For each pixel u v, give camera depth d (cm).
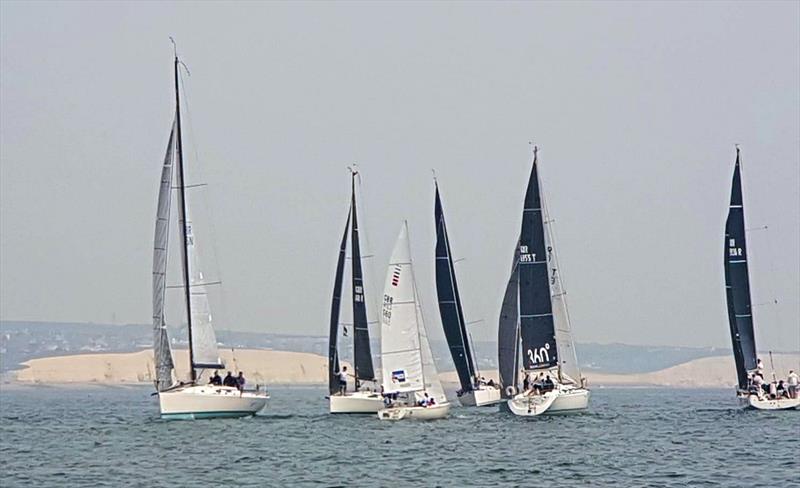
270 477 19350
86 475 19725
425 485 18412
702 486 18088
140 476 19550
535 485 18362
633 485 18262
